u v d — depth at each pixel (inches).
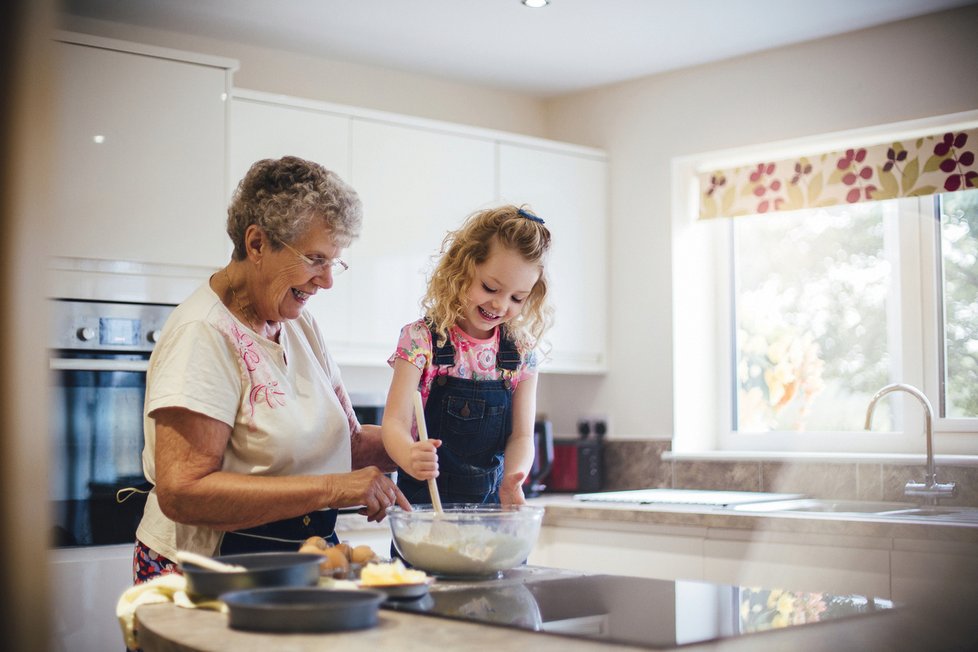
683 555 120.7
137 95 111.5
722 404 152.8
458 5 124.2
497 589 55.3
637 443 153.4
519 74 153.4
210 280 65.9
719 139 146.6
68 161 106.8
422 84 154.5
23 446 45.9
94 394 107.4
